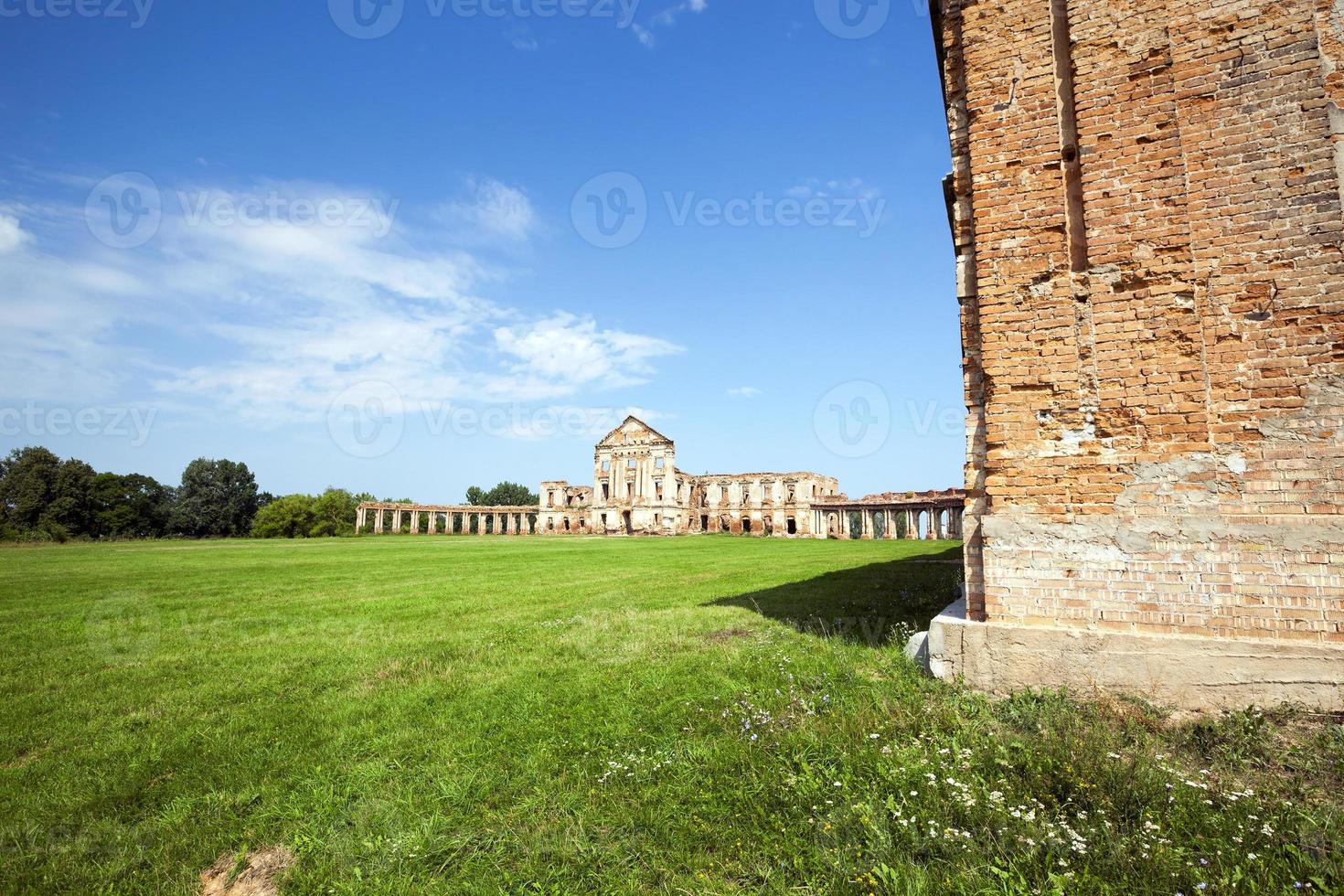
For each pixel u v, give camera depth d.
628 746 5.17
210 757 5.31
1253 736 4.81
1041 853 3.38
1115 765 4.20
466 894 3.37
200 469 89.31
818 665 7.19
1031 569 6.03
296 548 46.66
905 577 17.33
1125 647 5.57
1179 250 5.80
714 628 10.08
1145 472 5.74
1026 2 6.61
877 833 3.57
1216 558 5.45
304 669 8.30
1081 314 6.09
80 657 9.23
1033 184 6.39
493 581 19.70
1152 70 6.03
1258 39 5.72
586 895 3.34
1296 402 5.36
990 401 6.34
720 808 4.07
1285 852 3.32
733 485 94.56
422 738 5.54
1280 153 5.59
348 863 3.69
